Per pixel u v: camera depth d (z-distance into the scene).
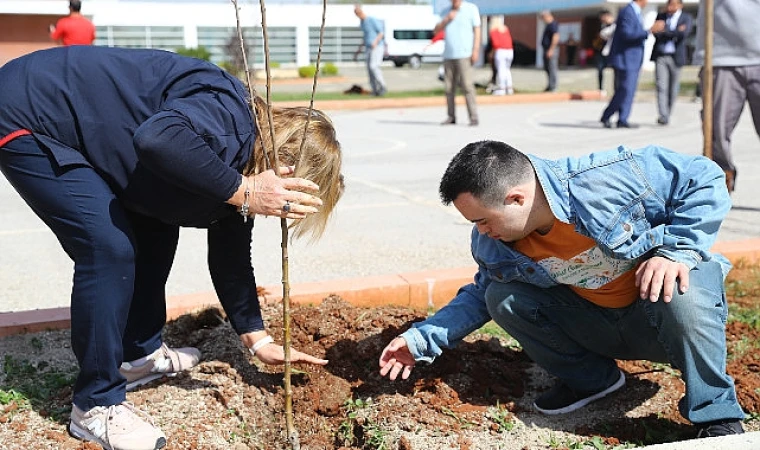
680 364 3.08
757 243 5.67
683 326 2.95
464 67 14.55
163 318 3.62
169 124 2.57
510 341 4.16
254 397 3.55
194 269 5.71
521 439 3.25
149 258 3.44
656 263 2.85
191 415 3.39
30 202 2.93
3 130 2.79
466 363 3.80
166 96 2.81
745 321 4.42
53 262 5.96
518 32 44.28
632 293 3.14
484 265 3.25
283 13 42.59
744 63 6.60
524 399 3.62
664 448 2.67
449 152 11.45
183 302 4.47
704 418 3.09
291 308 4.36
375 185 9.01
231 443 3.26
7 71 2.87
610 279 3.09
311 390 3.58
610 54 13.54
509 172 2.81
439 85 27.95
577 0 21.36
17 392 3.52
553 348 3.37
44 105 2.79
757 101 6.68
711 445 2.68
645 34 13.27
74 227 2.86
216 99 2.75
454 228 6.90
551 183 2.89
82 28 15.03
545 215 2.92
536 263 3.11
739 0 6.49
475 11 14.41
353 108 19.11
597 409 3.53
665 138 12.22
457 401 3.49
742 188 8.45
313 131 2.94
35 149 2.80
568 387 3.50
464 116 16.92
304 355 3.39
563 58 40.69
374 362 3.78
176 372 3.68
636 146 11.40
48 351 4.05
